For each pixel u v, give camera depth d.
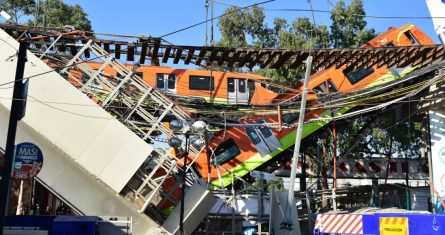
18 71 11.15
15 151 12.27
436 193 20.73
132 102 16.67
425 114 22.47
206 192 15.81
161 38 16.66
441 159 20.91
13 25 17.00
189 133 15.68
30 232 10.16
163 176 15.60
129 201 14.67
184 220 15.44
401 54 18.34
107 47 17.33
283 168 29.78
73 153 14.66
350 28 37.12
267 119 23.17
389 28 23.78
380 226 13.27
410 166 30.25
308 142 25.95
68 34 16.88
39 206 23.16
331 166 28.97
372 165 29.84
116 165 14.70
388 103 20.28
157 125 16.08
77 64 15.85
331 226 15.12
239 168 22.59
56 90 14.75
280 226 15.53
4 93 14.42
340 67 19.94
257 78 26.56
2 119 14.49
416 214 12.47
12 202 19.08
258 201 18.64
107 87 16.16
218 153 22.78
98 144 14.72
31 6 34.34
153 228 14.67
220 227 19.66
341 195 26.31
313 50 17.64
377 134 34.91
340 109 22.97
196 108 21.27
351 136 32.62
